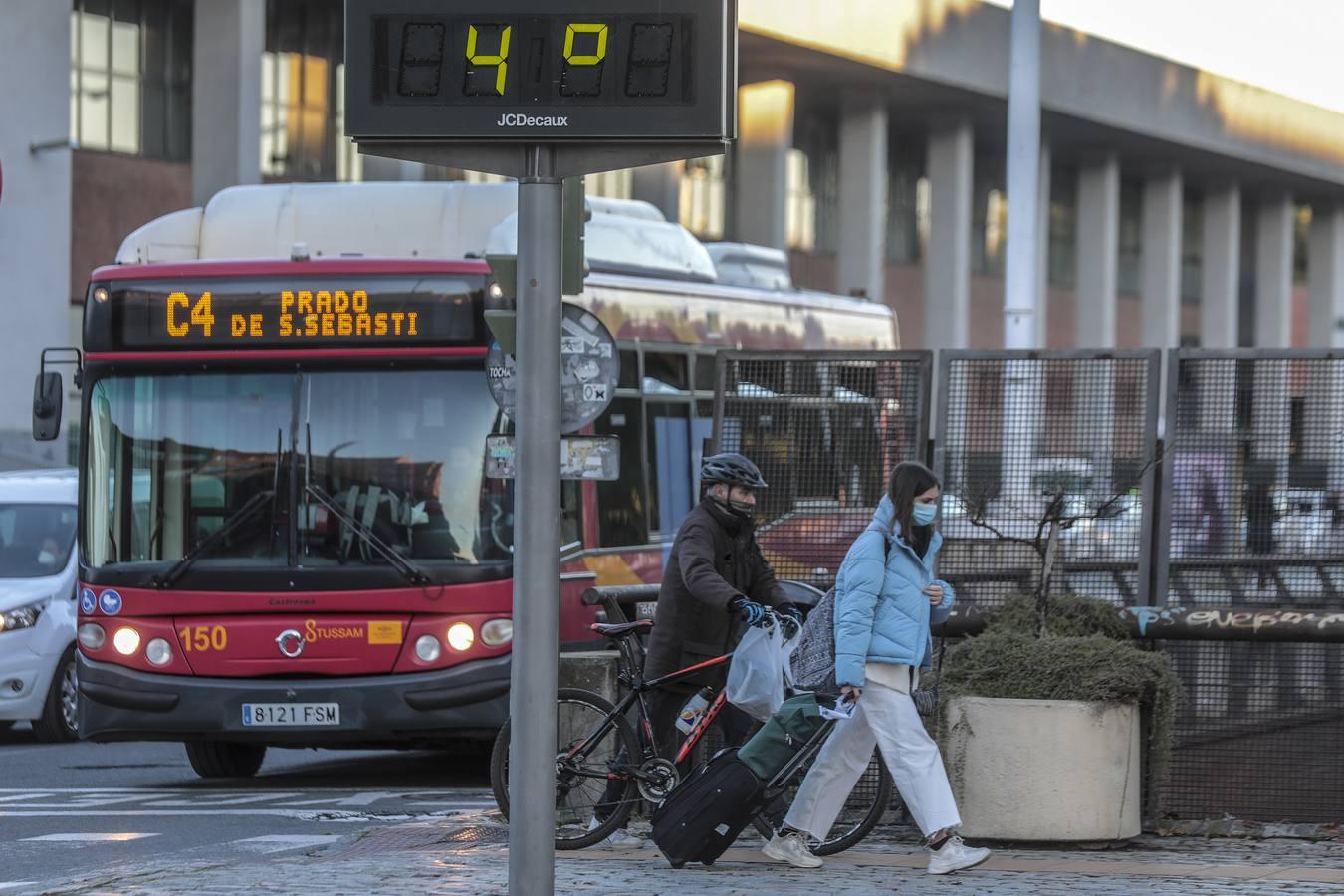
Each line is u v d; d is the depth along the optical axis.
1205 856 22.20
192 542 30.81
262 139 95.94
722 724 23.25
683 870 21.39
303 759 38.28
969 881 20.48
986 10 120.94
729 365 28.42
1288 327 165.75
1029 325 50.25
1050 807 22.47
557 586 14.99
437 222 34.16
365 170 70.25
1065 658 22.78
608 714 23.17
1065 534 26.64
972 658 23.12
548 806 14.95
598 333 27.27
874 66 114.19
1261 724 24.61
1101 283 143.12
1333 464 26.16
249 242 34.16
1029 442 27.11
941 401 27.53
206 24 92.19
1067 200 149.50
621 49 14.98
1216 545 26.30
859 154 121.50
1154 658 23.25
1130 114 133.88
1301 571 26.12
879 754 22.52
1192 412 26.52
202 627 30.47
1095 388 26.95
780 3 106.81
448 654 30.23
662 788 22.95
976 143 140.38
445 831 24.66
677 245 38.88
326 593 30.30
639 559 35.03
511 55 15.03
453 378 30.94
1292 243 168.25
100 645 30.89
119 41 91.31
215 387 31.22
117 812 28.23
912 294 135.75
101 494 31.25
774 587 23.14
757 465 28.23
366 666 30.28
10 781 33.91
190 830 26.14
